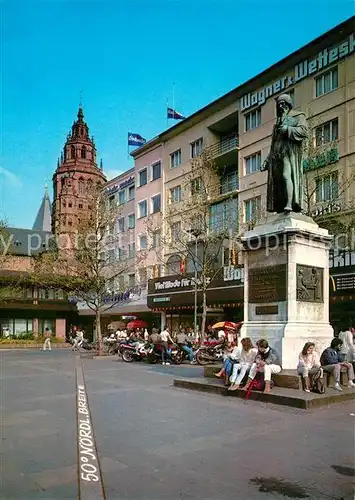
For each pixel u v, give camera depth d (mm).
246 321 11062
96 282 29031
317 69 26469
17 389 11508
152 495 4414
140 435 6609
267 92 29875
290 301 10258
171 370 16656
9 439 6461
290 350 9945
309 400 8359
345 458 5496
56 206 84125
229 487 4609
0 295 45750
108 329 39750
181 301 32125
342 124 24875
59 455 5688
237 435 6570
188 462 5379
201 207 28609
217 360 20312
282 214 11047
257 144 30516
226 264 29891
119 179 46938
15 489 4559
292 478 4852
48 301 49812
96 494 4434
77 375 14914
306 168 24156
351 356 11742
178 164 38625
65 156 88000
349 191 24062
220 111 34094
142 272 40281
